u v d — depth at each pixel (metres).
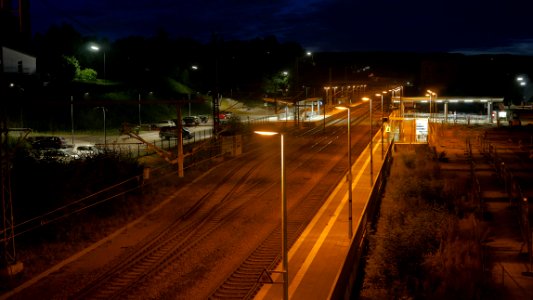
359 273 23.89
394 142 62.12
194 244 27.55
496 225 32.31
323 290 21.20
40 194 28.67
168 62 121.31
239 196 38.28
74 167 32.50
